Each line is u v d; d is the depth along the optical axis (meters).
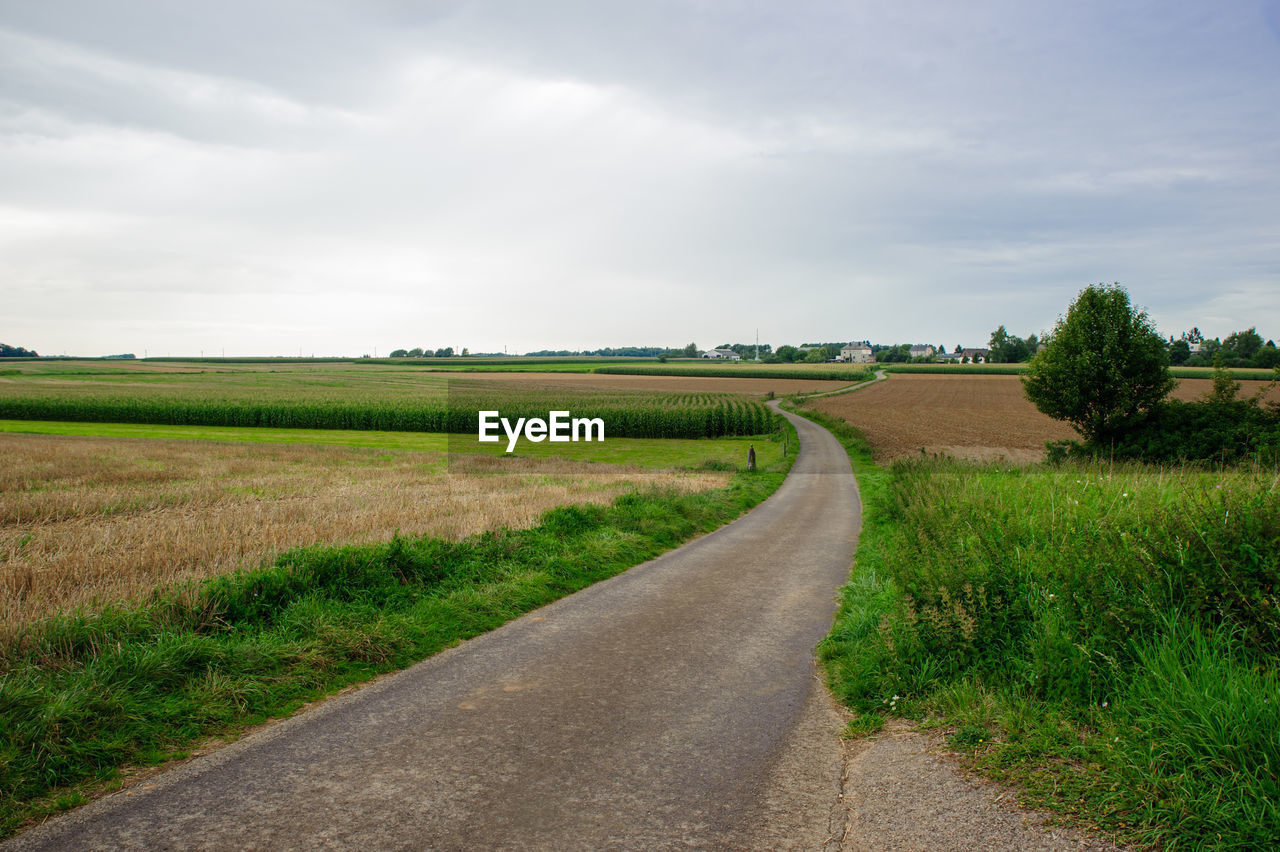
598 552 12.08
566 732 5.24
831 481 29.56
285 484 23.31
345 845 3.72
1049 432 55.81
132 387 91.81
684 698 5.96
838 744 4.99
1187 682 4.18
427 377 125.88
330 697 5.95
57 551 11.12
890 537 13.16
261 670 6.17
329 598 8.06
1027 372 34.62
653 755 4.84
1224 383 28.11
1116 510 6.91
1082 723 4.57
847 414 72.25
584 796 4.26
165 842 3.76
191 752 4.86
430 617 8.05
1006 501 9.05
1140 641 4.91
